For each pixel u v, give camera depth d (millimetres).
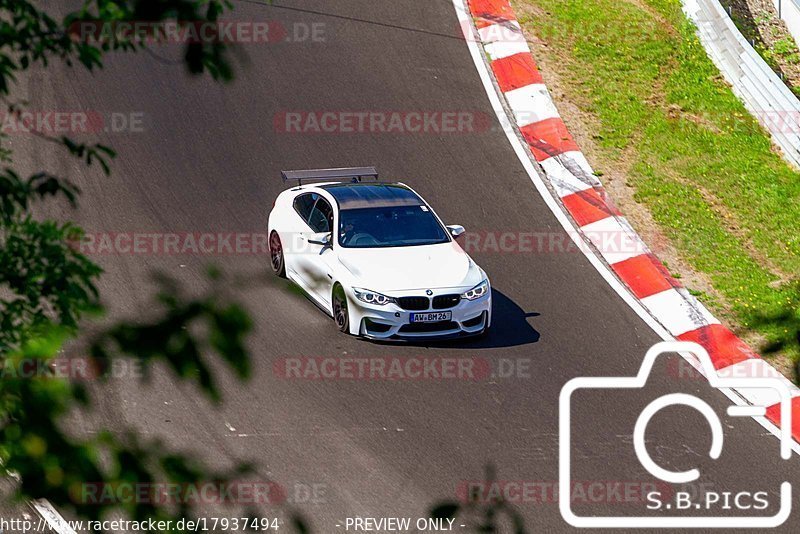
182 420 34969
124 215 49156
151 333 10539
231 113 57531
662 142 57969
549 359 40906
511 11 67438
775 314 45812
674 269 48750
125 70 59844
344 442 34531
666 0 70250
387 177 53656
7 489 28594
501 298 45531
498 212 51938
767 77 59812
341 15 66312
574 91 61031
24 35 13289
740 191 54969
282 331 41688
